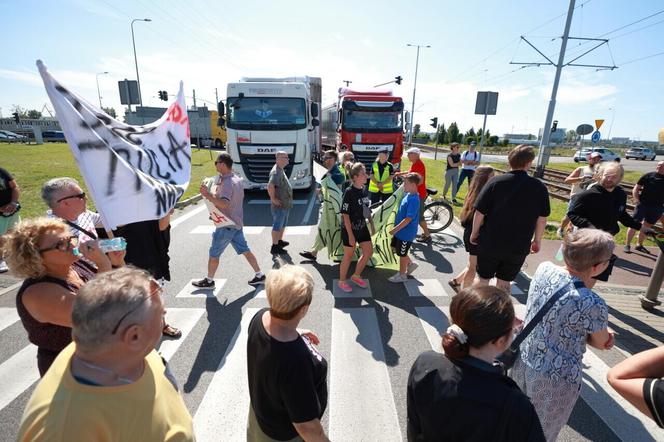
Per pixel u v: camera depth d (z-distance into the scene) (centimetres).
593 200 380
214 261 471
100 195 219
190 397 288
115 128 260
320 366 161
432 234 768
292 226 796
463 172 1052
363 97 1270
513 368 210
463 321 129
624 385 132
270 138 1022
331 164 544
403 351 352
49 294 170
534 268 577
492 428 116
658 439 254
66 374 108
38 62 195
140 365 122
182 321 399
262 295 462
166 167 291
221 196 444
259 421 167
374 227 505
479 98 1017
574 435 258
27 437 100
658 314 430
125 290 112
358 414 275
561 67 1625
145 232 315
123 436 108
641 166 3034
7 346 353
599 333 178
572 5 1537
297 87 1033
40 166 1644
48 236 170
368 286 496
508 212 342
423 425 131
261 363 152
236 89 1018
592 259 179
